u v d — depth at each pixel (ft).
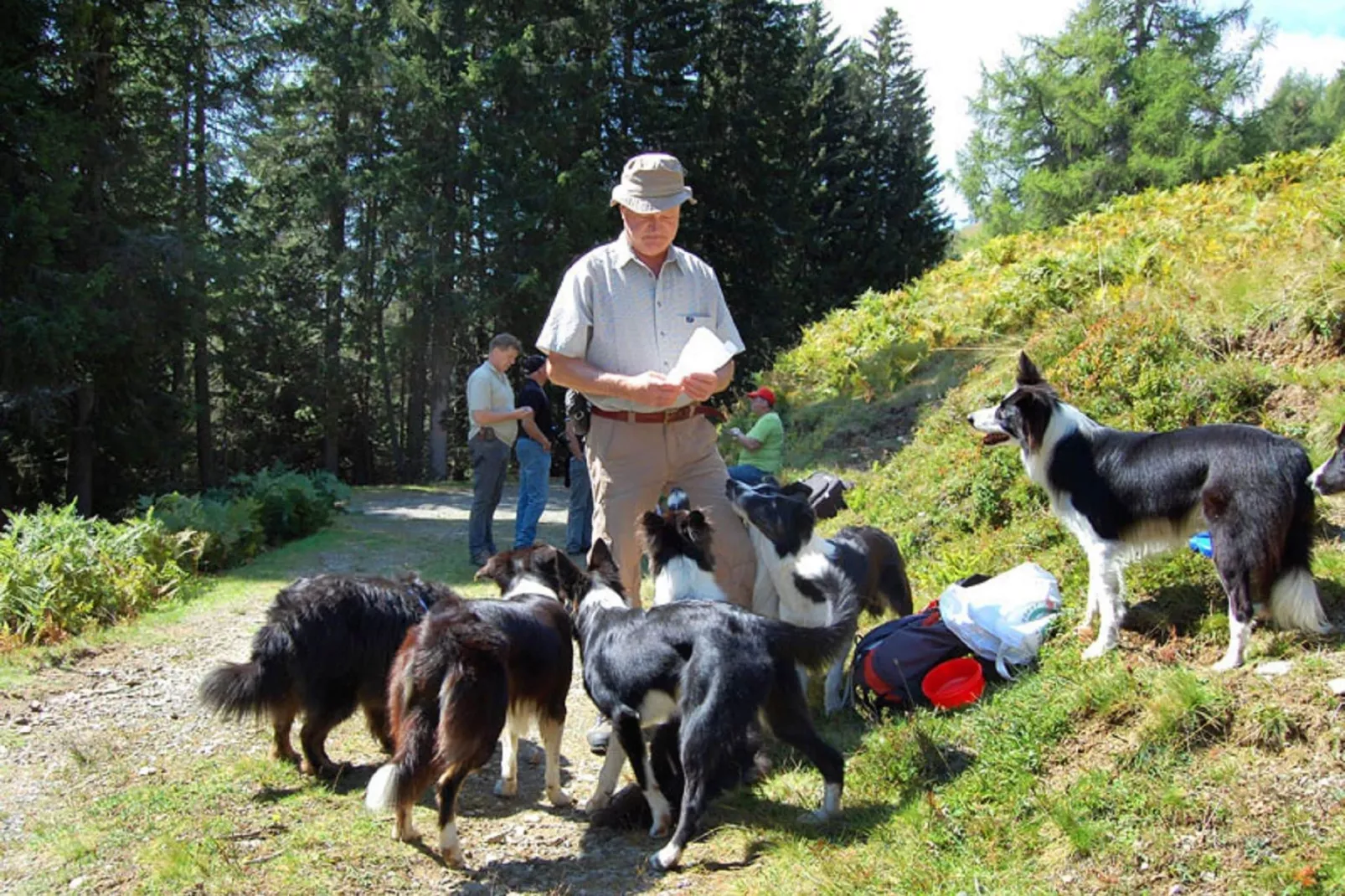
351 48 79.46
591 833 13.28
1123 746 11.82
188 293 57.98
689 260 15.40
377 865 12.16
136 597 25.72
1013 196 111.75
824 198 116.88
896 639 15.42
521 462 30.48
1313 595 13.03
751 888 11.10
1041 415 15.28
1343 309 20.86
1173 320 23.06
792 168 101.96
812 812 12.73
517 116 79.10
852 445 32.19
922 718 13.99
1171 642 14.19
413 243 84.17
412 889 11.64
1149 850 10.17
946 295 41.70
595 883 11.73
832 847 11.73
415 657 12.32
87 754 15.92
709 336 14.10
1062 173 101.40
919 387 33.88
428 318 79.25
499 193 76.64
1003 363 29.19
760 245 93.20
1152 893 9.69
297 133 90.43
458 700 11.96
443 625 12.51
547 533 37.06
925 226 123.03
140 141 62.23
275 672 14.48
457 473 106.73
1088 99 103.40
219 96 73.56
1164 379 21.30
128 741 16.56
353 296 97.35
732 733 11.91
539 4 82.38
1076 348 24.63
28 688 19.20
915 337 37.55
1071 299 32.81
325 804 13.99
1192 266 27.99
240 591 28.07
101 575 25.49
